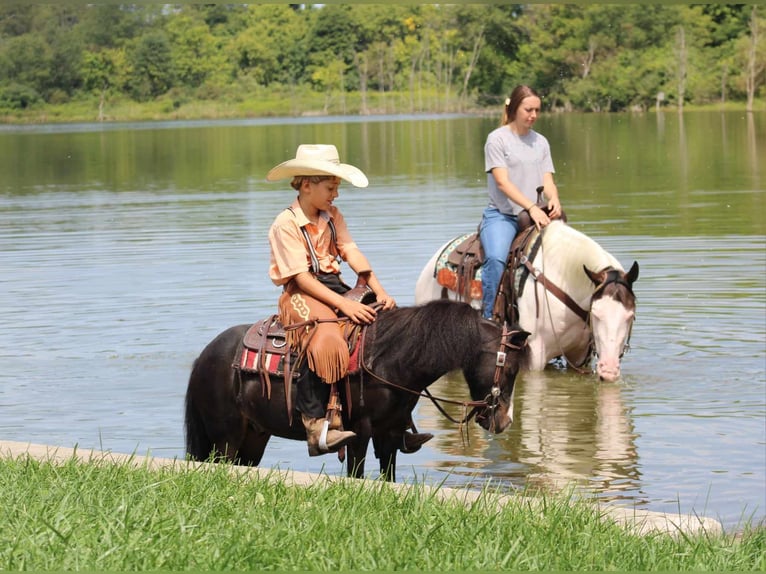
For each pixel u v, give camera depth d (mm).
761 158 42812
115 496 6938
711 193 29781
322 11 144250
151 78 141125
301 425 8141
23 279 18703
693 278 17734
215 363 8414
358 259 8234
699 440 10477
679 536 6660
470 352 7883
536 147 12852
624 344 12031
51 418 11289
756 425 10883
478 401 7980
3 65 137125
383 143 61375
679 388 12234
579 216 25391
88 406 11695
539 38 124312
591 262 12289
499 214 13086
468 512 6762
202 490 7121
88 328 15102
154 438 10625
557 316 12547
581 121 90625
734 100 113000
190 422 8648
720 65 112562
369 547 6066
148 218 27109
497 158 12789
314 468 9867
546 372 13156
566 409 11594
